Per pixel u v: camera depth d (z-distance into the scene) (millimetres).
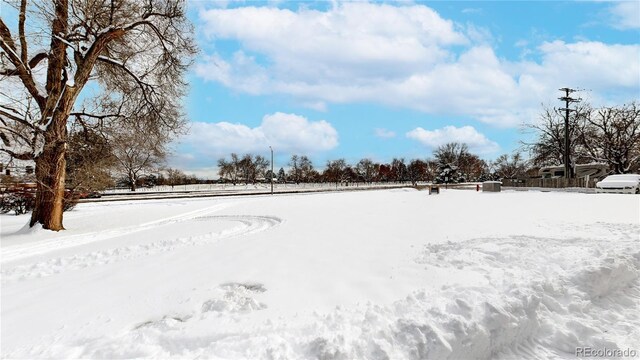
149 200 34625
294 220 15211
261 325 4492
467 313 4402
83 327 4844
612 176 29844
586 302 5359
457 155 105000
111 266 8344
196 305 5438
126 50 19500
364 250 8492
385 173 110375
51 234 14641
